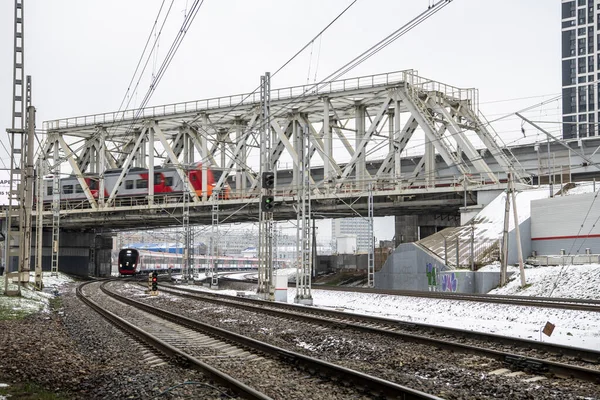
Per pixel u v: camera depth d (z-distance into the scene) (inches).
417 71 2551.7
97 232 4121.6
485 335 719.1
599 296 1425.9
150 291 1932.8
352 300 1710.1
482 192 2423.7
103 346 708.0
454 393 449.1
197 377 504.1
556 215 2023.9
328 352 676.1
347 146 2783.0
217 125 3107.8
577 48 6387.8
